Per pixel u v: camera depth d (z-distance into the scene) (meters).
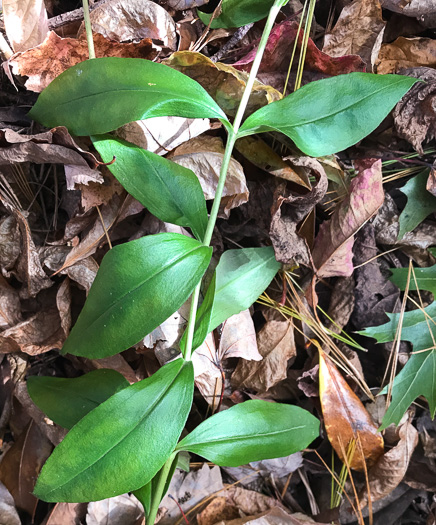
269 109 0.25
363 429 0.33
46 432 0.32
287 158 0.29
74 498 0.21
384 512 0.35
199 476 0.33
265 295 0.33
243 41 0.31
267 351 0.32
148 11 0.28
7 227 0.29
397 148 0.33
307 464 0.36
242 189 0.28
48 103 0.25
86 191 0.28
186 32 0.31
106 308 0.21
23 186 0.30
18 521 0.31
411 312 0.33
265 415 0.28
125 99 0.23
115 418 0.22
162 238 0.22
